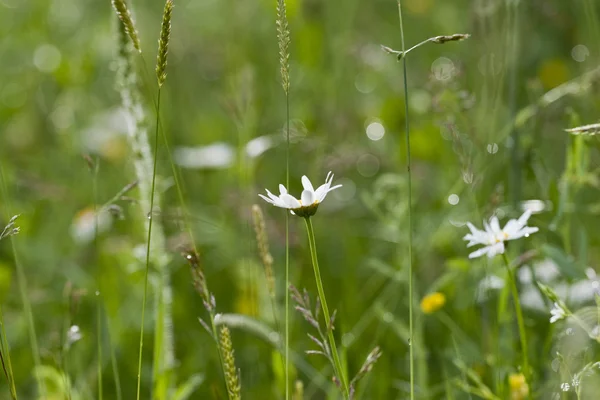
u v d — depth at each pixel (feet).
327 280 14.67
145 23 22.86
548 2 16.67
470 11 13.15
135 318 13.52
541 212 12.39
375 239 15.43
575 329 9.23
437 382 11.78
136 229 14.15
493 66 12.53
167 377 10.36
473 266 11.65
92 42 21.83
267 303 12.49
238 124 14.73
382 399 11.34
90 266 14.88
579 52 16.47
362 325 12.59
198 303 13.93
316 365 12.38
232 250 14.24
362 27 22.39
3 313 13.94
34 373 11.93
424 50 20.97
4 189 10.10
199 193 16.69
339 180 16.60
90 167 10.41
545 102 11.91
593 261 12.62
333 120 18.16
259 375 11.88
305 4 19.33
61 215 16.84
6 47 22.25
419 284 13.15
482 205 12.46
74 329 9.94
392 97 17.78
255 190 15.81
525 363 8.65
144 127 10.98
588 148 10.71
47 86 21.25
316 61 19.11
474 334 11.97
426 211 15.05
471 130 12.19
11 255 15.37
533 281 10.41
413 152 16.08
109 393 12.62
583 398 8.49
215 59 21.22
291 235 14.33
